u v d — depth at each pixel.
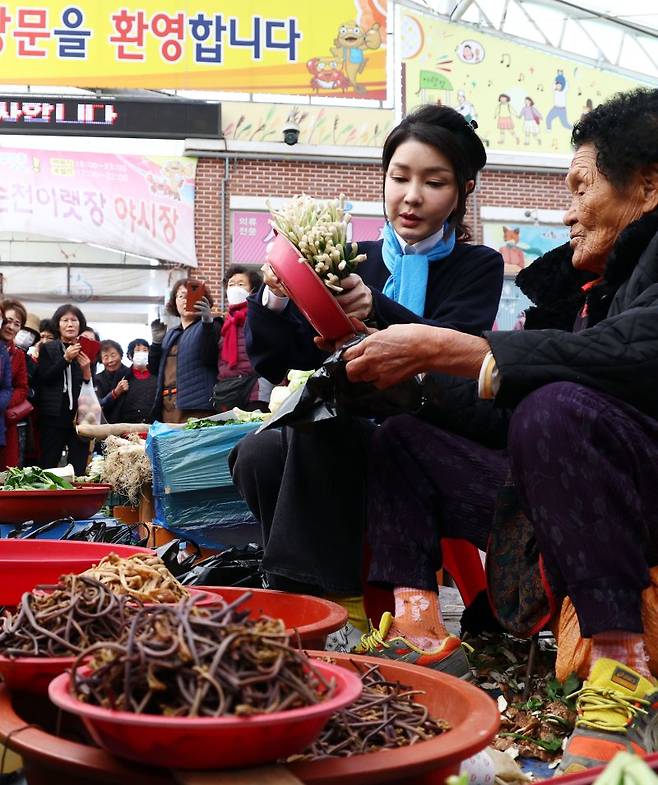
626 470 1.51
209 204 14.16
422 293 2.44
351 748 1.15
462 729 1.11
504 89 14.78
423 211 2.43
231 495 3.80
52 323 7.76
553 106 14.88
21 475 4.11
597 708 1.42
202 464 3.76
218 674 0.94
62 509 3.52
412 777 1.04
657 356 1.57
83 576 1.36
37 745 1.03
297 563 2.14
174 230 13.99
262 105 14.30
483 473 1.92
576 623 1.66
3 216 13.48
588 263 1.93
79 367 7.37
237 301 6.05
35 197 13.59
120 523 3.45
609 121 1.84
